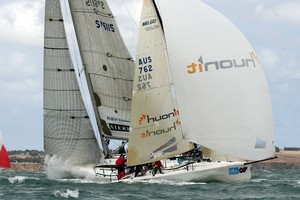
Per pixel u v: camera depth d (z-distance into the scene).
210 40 110.19
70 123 125.94
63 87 125.75
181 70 110.00
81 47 126.88
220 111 108.06
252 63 110.00
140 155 112.62
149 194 98.12
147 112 112.62
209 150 109.19
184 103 109.75
